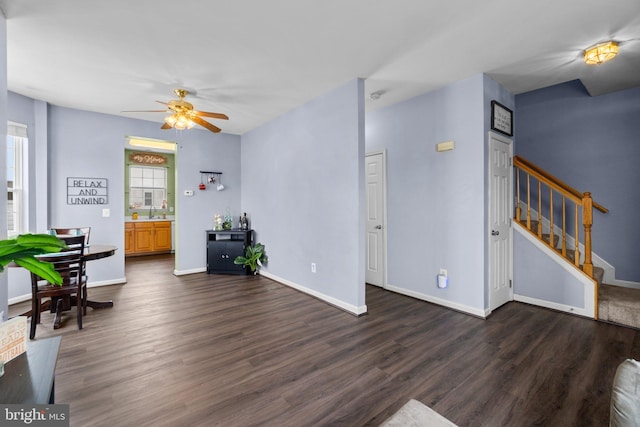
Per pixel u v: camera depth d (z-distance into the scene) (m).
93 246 3.43
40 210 3.68
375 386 1.85
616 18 2.06
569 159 3.70
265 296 3.72
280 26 2.20
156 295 3.75
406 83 3.21
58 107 3.90
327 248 3.50
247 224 5.32
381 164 4.01
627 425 0.85
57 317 2.72
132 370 2.02
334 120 3.37
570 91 3.68
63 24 2.13
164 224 7.09
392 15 2.06
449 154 3.24
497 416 1.58
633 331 2.61
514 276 3.46
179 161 4.85
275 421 1.55
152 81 3.14
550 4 1.92
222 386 1.85
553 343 2.40
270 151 4.61
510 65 2.80
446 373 1.99
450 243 3.25
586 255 2.95
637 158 3.29
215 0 1.91
